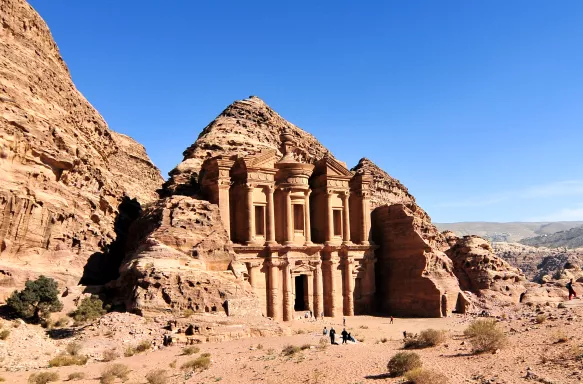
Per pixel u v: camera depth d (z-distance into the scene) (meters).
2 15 48.38
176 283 46.12
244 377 26.27
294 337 44.38
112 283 49.59
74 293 47.69
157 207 56.12
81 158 55.97
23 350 33.97
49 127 51.41
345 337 38.62
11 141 46.00
